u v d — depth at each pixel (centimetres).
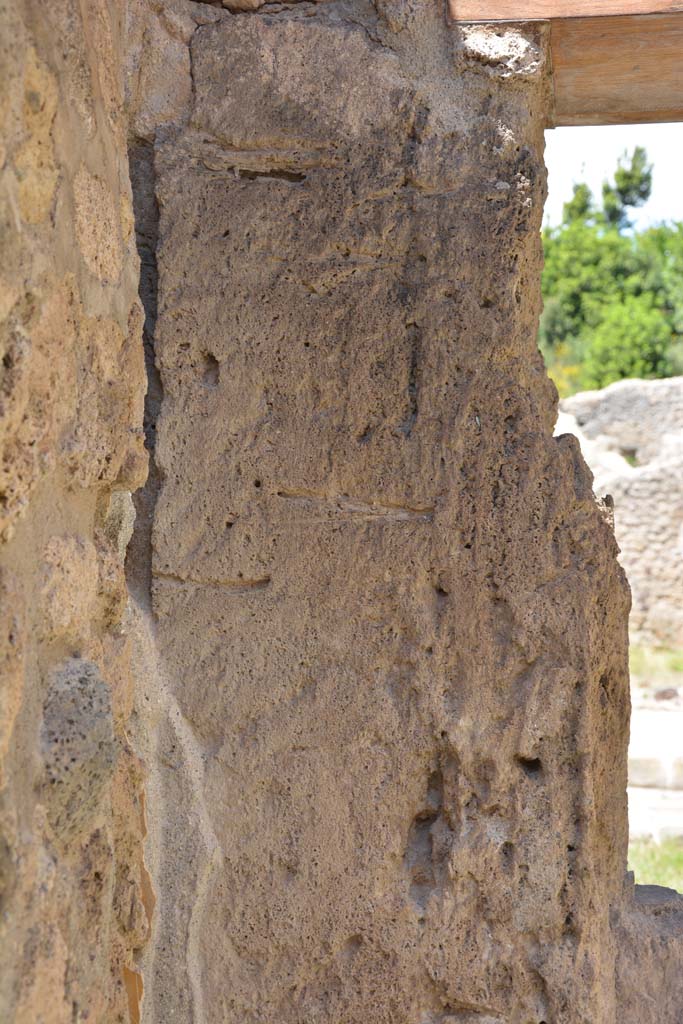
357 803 256
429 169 257
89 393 161
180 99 266
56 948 138
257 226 261
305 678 258
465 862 252
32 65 138
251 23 264
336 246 259
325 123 260
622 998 269
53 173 146
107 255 168
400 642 256
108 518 188
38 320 141
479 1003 253
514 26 255
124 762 176
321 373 259
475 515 254
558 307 2045
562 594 252
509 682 253
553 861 251
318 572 258
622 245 2048
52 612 147
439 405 255
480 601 253
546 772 252
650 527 1227
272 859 258
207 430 262
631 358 1909
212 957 257
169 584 262
